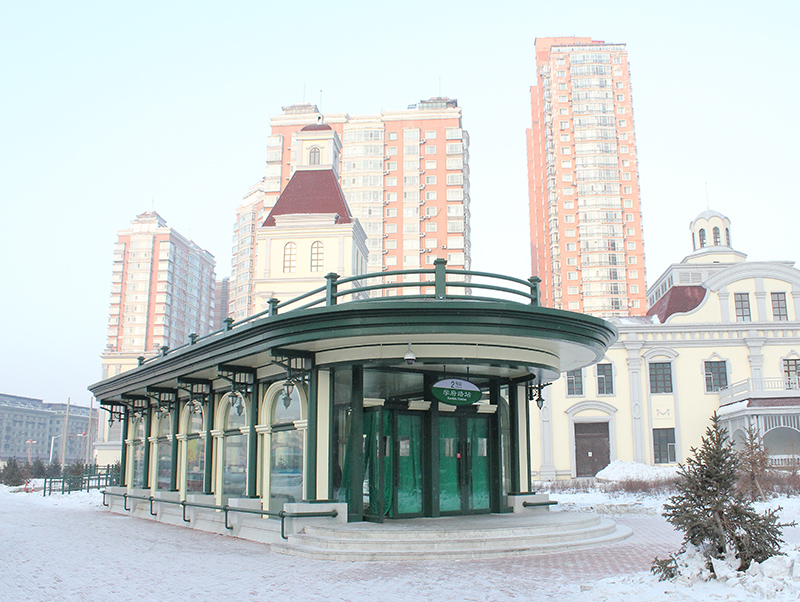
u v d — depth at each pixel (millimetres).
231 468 18344
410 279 103688
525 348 15172
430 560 12258
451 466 16469
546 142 118250
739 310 43312
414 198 106312
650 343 42656
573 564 11711
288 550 13383
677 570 9578
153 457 23750
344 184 107250
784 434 40781
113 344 129500
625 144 112750
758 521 9695
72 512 25375
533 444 42375
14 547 14914
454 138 107750
